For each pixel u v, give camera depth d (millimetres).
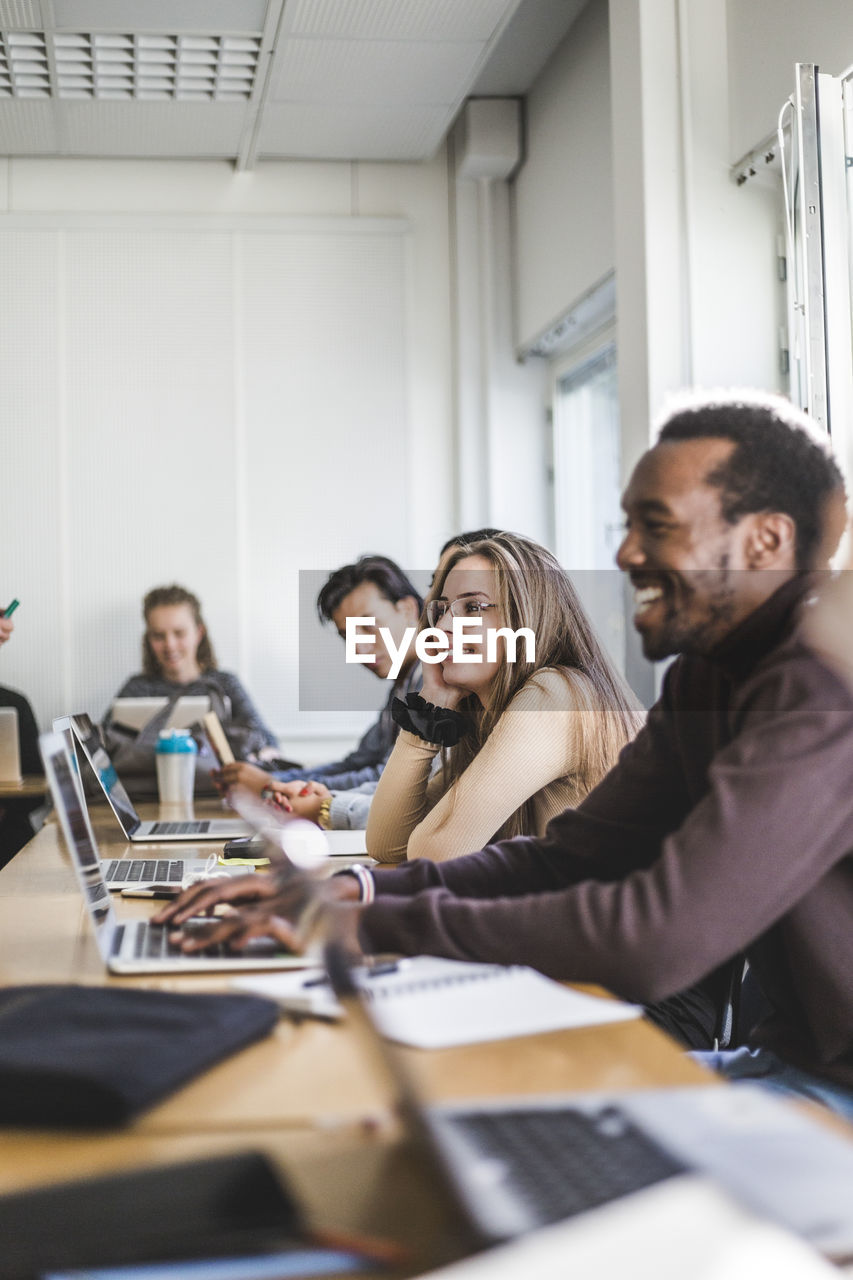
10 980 1087
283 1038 883
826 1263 484
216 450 4980
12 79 4285
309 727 4969
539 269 4703
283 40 4051
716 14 3180
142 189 5012
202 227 4977
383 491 5082
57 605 4891
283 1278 519
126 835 2342
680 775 1309
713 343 3135
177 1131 703
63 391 4906
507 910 1054
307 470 5039
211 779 3375
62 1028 828
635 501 1142
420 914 1076
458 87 4434
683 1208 504
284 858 1249
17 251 4895
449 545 2021
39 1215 562
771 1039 1169
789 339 2912
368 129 4773
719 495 1103
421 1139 588
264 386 5012
